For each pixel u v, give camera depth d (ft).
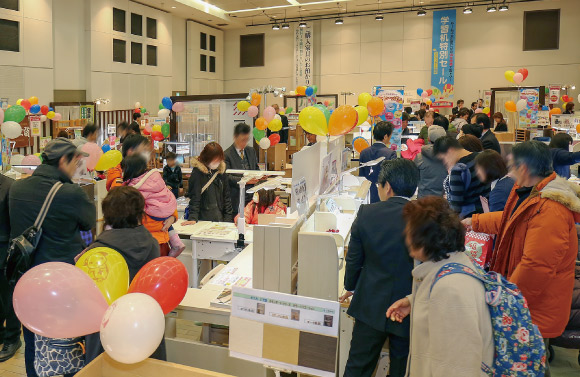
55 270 5.19
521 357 4.69
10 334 10.32
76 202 7.97
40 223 7.75
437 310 4.53
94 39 40.29
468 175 10.10
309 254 7.32
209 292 8.36
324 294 7.36
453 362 4.39
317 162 9.42
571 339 9.02
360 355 6.59
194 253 11.69
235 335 5.68
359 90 54.60
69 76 38.99
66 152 8.15
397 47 52.37
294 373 8.59
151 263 5.89
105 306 5.45
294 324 5.40
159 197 9.76
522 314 4.73
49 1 36.17
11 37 33.81
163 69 49.80
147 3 45.98
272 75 58.95
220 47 60.29
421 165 13.10
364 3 48.83
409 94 48.57
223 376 4.99
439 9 49.96
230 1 47.57
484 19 48.98
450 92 50.57
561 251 6.61
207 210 13.37
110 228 6.92
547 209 6.68
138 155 10.07
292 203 7.64
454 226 4.83
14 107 14.92
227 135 21.97
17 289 5.11
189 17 52.90
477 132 14.58
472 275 4.68
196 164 13.01
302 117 9.96
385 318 6.23
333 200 10.77
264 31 58.54
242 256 10.36
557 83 47.09
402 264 6.23
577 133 25.32
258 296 5.56
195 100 21.35
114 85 42.91
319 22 55.47
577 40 46.01
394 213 6.40
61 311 5.03
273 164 23.73
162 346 6.56
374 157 14.40
